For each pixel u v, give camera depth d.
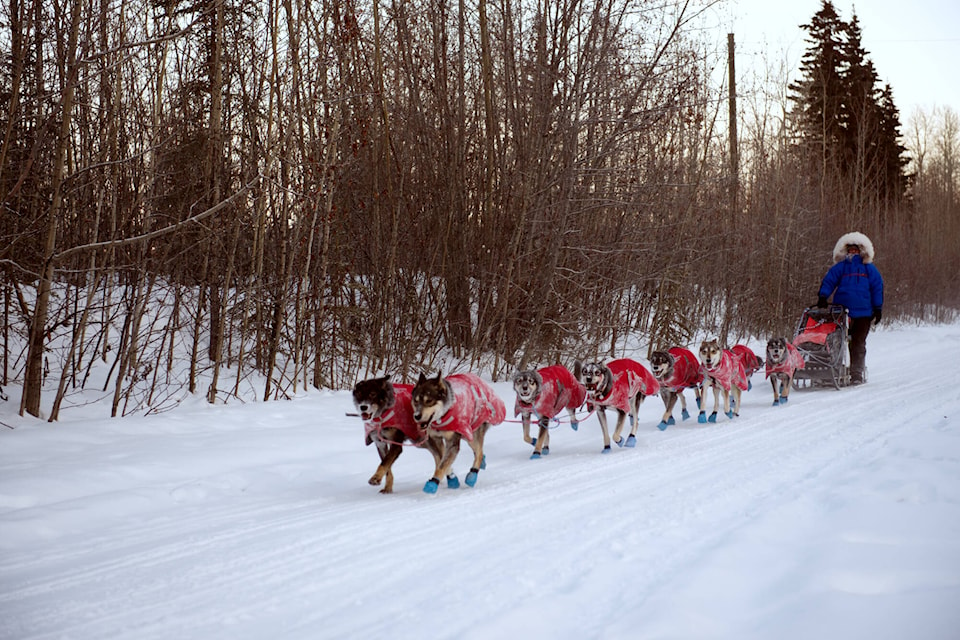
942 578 3.98
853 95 44.19
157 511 6.52
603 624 3.71
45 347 9.69
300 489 7.46
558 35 13.96
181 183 11.41
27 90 10.48
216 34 11.51
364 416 6.87
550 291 13.73
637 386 9.40
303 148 11.88
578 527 5.61
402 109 14.53
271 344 11.57
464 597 4.21
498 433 10.84
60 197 9.57
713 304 23.23
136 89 11.98
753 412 11.93
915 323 34.38
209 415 10.06
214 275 11.73
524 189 14.20
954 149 56.56
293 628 3.85
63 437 8.37
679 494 6.54
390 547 5.27
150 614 4.10
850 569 4.17
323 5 11.96
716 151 22.88
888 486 6.14
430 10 14.62
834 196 32.28
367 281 14.34
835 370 13.67
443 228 14.49
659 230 17.22
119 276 12.06
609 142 13.43
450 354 14.79
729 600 3.92
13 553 5.31
